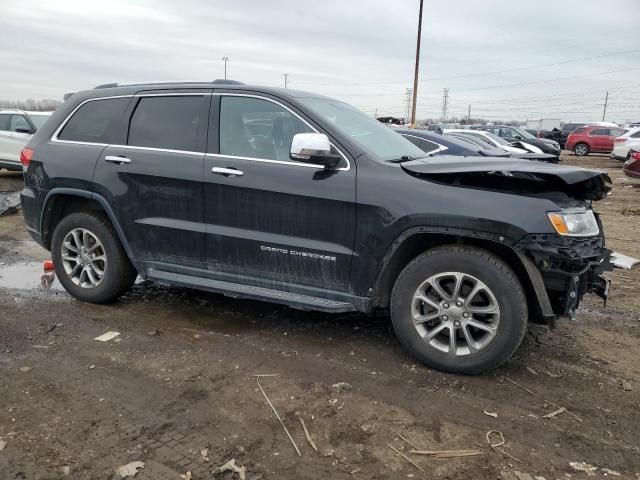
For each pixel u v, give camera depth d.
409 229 3.64
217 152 4.25
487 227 3.44
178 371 3.70
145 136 4.57
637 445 2.97
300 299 4.05
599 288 3.83
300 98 4.20
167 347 4.08
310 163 3.92
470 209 3.47
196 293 5.38
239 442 2.91
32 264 6.50
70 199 4.99
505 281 3.47
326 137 3.75
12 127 13.28
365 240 3.76
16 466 2.68
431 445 2.92
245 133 4.20
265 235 4.06
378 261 3.77
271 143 4.12
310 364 3.84
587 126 30.88
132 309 4.90
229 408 3.24
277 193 3.96
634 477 2.70
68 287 5.05
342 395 3.41
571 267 3.47
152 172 4.41
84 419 3.09
